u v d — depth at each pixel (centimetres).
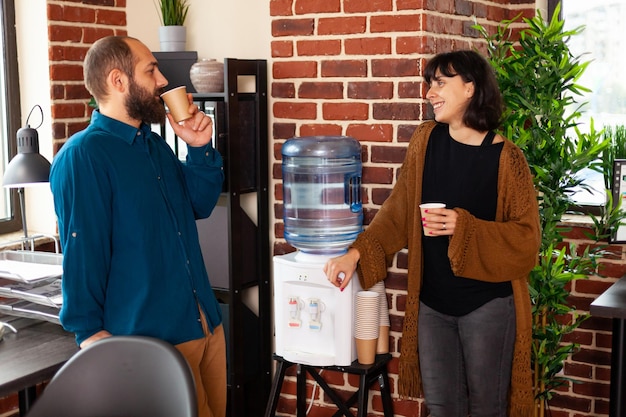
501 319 272
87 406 218
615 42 369
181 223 259
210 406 272
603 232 340
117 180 242
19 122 374
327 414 359
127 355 218
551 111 322
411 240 285
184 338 253
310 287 313
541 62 329
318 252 319
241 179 350
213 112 339
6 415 347
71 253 234
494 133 275
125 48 248
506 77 321
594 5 372
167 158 265
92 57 249
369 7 322
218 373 271
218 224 359
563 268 339
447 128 280
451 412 284
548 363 336
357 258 299
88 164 238
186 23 382
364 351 312
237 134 343
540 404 343
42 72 367
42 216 378
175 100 258
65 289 235
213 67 348
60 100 369
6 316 276
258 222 360
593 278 356
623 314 277
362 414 312
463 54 270
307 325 316
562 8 379
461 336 277
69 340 251
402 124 321
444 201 274
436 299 279
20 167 294
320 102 338
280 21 341
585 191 375
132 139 249
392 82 321
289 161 332
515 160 270
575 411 366
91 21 378
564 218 366
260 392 371
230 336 352
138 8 395
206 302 262
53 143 369
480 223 265
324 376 356
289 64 343
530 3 378
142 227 245
